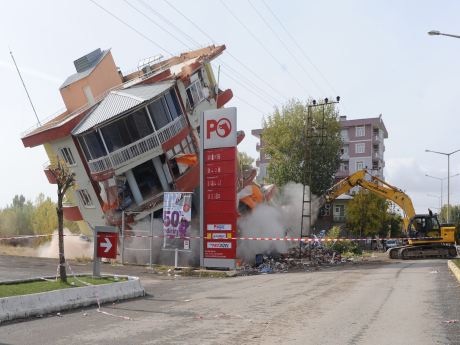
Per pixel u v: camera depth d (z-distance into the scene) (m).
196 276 21.61
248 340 7.80
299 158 51.53
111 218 28.19
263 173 88.00
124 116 27.83
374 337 7.99
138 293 13.47
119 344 7.49
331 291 14.29
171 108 29.91
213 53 34.81
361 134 90.50
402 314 10.12
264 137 55.44
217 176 23.98
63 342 7.62
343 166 90.44
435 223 34.56
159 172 29.22
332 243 39.88
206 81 34.91
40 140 29.06
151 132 28.44
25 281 12.67
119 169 28.00
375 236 62.06
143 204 27.81
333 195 36.94
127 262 26.47
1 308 9.39
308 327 8.85
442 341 7.66
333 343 7.59
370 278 18.09
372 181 37.31
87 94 32.66
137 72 38.00
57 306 10.61
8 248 38.62
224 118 24.16
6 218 51.97
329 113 52.53
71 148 29.25
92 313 10.54
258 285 16.61
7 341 7.68
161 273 22.20
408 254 34.03
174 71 32.94
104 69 34.06
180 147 30.53
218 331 8.52
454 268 19.30
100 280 13.66
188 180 29.05
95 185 29.22
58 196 13.00
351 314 10.20
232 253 23.12
